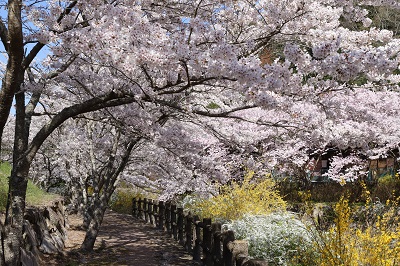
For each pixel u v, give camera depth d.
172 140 7.75
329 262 5.34
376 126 10.91
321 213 9.51
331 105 5.62
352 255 5.22
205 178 9.91
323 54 4.03
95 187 12.41
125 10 4.63
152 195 19.77
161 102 5.47
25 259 5.77
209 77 4.94
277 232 7.27
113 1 5.29
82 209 15.81
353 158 13.98
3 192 7.98
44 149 18.20
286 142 10.86
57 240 8.98
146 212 15.73
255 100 4.41
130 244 10.43
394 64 4.06
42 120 17.03
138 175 16.61
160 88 5.23
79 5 5.00
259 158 11.71
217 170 9.03
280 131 10.91
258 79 4.16
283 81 4.53
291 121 6.24
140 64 4.68
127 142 10.78
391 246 5.57
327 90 5.17
